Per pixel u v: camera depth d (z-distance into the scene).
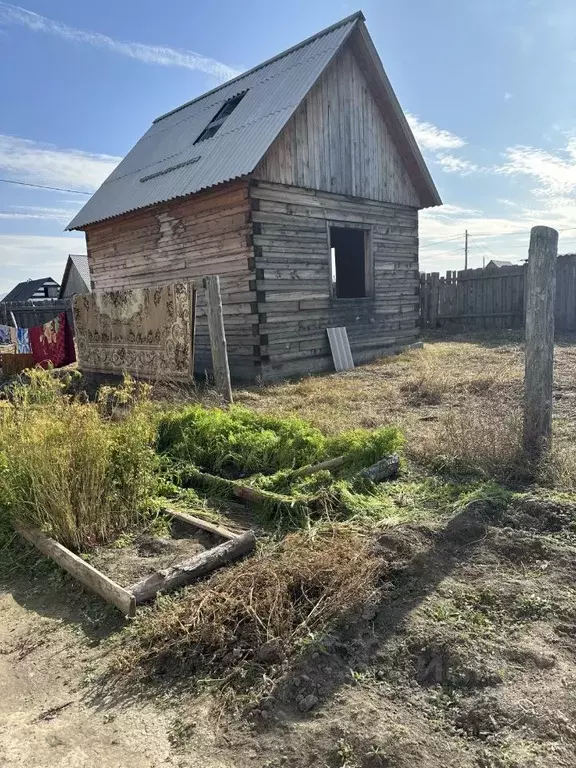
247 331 9.19
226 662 2.23
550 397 4.09
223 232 9.31
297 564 2.75
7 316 17.27
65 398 5.01
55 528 3.40
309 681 2.07
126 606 2.61
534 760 1.65
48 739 1.92
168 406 5.91
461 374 8.10
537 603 2.41
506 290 14.90
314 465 4.15
